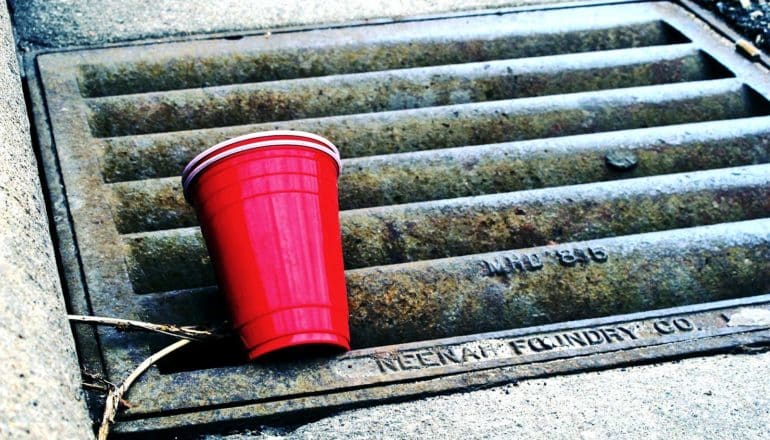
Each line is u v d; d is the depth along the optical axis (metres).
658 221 1.08
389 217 1.06
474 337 0.97
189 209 1.07
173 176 1.11
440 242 1.06
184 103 1.17
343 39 1.26
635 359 0.95
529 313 1.01
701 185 1.10
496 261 1.03
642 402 0.92
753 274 1.04
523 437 0.90
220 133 1.13
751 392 0.93
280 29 1.27
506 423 0.91
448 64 1.26
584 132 1.18
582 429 0.91
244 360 0.97
